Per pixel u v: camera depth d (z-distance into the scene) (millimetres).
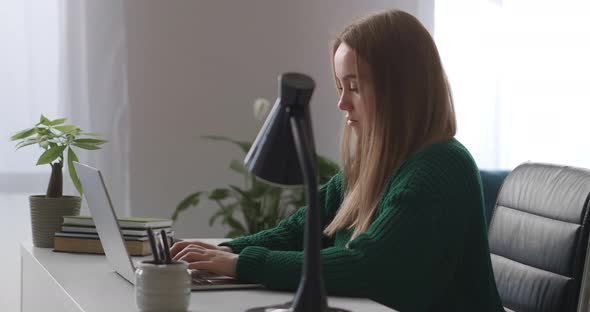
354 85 1447
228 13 3578
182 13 3490
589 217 1471
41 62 3225
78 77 3289
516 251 1651
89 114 3318
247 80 3627
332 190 1768
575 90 4074
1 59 3164
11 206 3207
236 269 1312
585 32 4074
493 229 1756
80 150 3299
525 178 1714
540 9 4039
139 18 3400
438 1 3926
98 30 3320
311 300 972
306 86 993
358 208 1515
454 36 3951
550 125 4062
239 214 3662
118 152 3379
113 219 1313
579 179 1539
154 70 3441
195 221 3557
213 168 3580
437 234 1291
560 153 4074
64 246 1757
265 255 1309
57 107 3262
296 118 994
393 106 1412
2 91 3172
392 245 1260
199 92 3539
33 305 1675
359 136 1511
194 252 1377
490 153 4008
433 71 1436
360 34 1428
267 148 1038
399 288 1255
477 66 3986
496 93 4000
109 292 1263
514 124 4039
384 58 1405
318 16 3732
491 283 1429
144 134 3432
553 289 1495
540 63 4047
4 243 3203
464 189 1349
